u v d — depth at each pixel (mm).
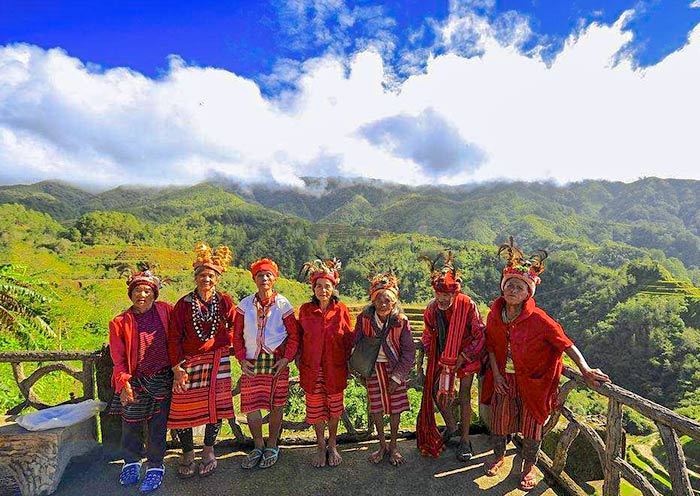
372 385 3340
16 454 2945
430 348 3457
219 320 3232
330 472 3246
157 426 3076
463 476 3203
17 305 11633
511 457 3471
